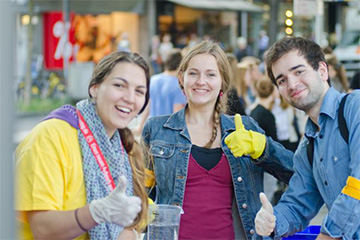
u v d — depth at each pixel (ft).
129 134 10.72
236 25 84.89
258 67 27.96
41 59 69.05
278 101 23.61
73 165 9.60
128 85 9.84
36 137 9.45
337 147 11.00
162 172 12.59
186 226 12.10
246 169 12.50
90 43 71.31
